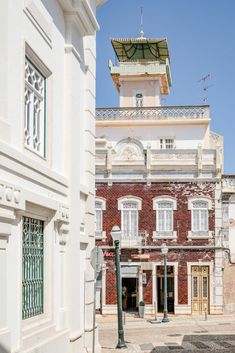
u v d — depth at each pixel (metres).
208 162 35.84
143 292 35.44
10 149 10.52
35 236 12.59
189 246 35.50
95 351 16.66
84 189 16.22
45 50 12.98
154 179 35.94
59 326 13.58
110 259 35.62
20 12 11.33
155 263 35.56
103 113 42.62
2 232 10.05
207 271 35.47
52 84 13.51
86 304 16.50
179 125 42.25
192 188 35.88
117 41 44.44
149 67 45.34
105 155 36.19
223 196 36.28
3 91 10.32
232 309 35.25
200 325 29.97
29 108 12.37
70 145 14.54
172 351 20.45
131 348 21.17
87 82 17.05
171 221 35.81
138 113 42.44
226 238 35.88
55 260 13.45
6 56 10.46
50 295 13.04
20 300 10.98
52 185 13.14
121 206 35.97
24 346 11.08
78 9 14.59
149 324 30.64
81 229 16.30
